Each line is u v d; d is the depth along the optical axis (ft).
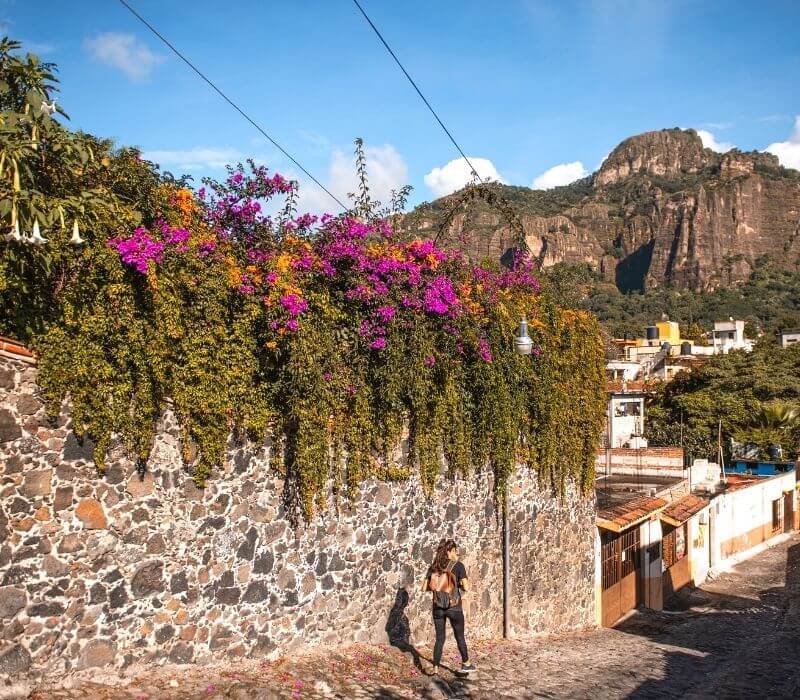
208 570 25.03
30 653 20.24
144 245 22.00
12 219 18.12
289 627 27.94
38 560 20.52
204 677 23.81
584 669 35.94
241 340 25.79
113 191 22.97
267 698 22.65
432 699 25.90
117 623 22.31
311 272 28.78
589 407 51.13
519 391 42.63
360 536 31.50
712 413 160.76
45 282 20.56
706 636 53.83
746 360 171.42
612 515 57.47
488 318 39.50
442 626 30.17
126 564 22.61
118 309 21.90
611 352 57.67
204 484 24.88
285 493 27.91
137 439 22.71
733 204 639.76
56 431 20.94
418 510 35.06
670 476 94.48
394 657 30.83
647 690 32.68
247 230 27.43
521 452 44.09
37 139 19.51
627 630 55.21
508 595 41.75
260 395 26.76
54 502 20.89
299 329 27.07
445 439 37.06
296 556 28.35
